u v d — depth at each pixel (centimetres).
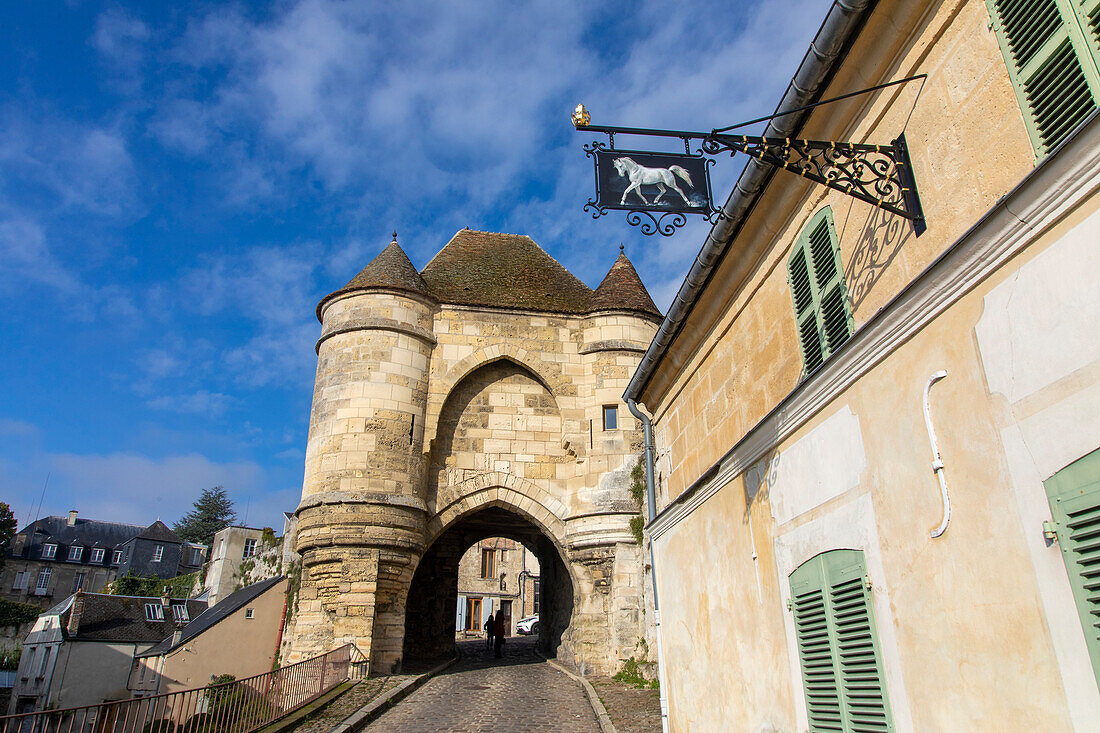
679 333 965
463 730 1152
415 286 2031
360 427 1847
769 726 604
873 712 454
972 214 454
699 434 948
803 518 556
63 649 3450
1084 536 304
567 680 1756
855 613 478
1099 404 299
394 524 1784
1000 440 356
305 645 1702
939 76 495
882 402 455
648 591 1752
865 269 568
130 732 734
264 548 3519
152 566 6656
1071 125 383
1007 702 343
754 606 646
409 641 2397
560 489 2017
